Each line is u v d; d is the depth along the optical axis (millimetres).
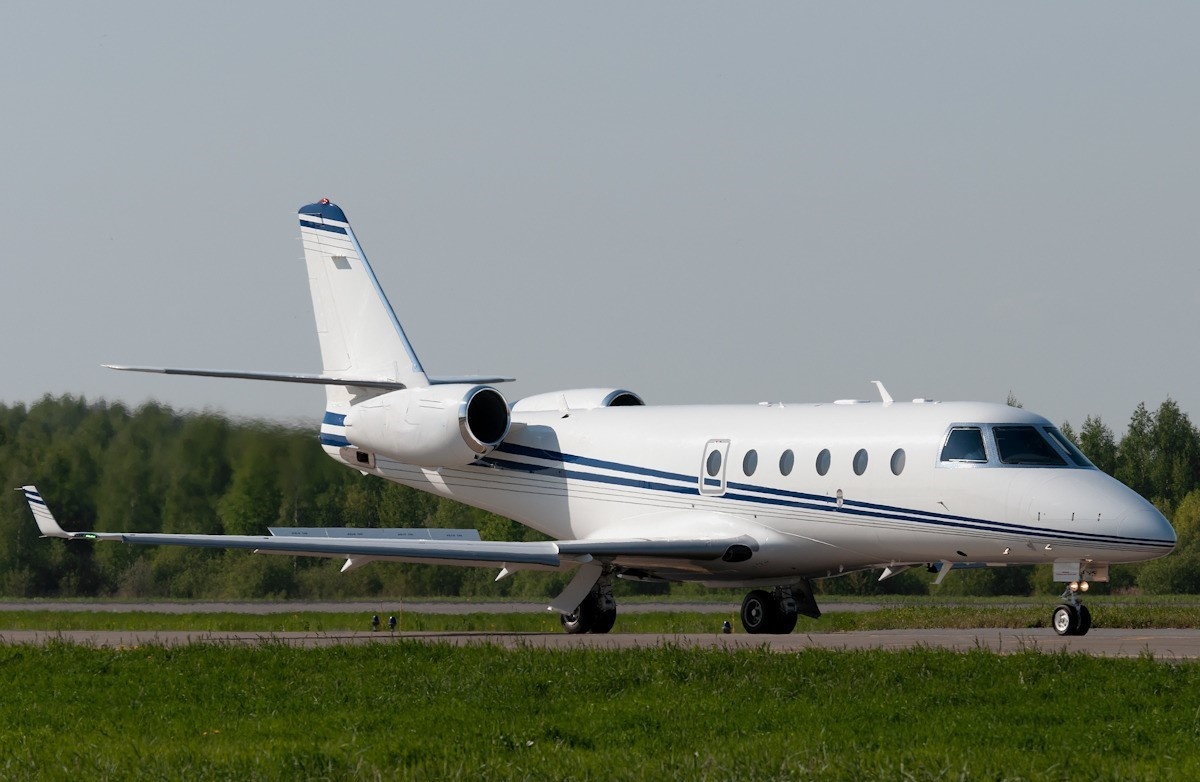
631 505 107375
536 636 98938
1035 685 57219
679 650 70000
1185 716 49938
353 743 46875
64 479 173625
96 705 59094
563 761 43719
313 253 123250
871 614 128500
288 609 159875
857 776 40312
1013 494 88500
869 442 95438
